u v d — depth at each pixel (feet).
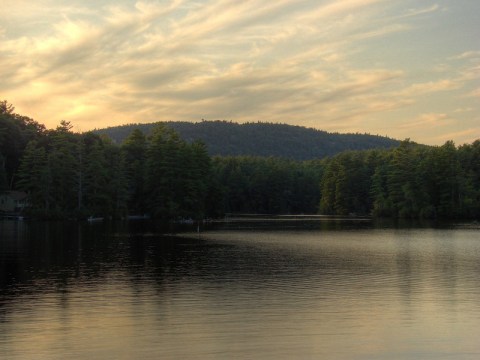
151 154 374.43
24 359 60.90
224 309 82.84
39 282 105.09
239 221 374.22
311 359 61.26
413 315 79.56
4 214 357.82
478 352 63.72
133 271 119.75
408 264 132.57
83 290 97.04
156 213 358.64
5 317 77.66
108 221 337.52
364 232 253.44
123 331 71.10
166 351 63.52
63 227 271.49
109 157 388.37
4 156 389.80
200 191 368.89
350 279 109.70
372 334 70.23
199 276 112.98
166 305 85.35
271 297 91.35
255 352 63.31
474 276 113.60
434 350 64.34
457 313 80.79
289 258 144.56
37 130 456.04
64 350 63.77
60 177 343.05
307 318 77.61
